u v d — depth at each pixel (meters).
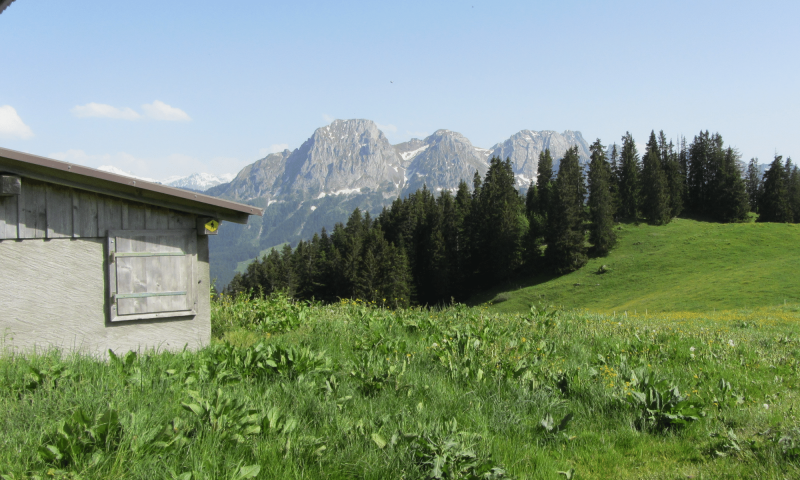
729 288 49.91
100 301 7.16
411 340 8.74
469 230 98.56
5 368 5.18
